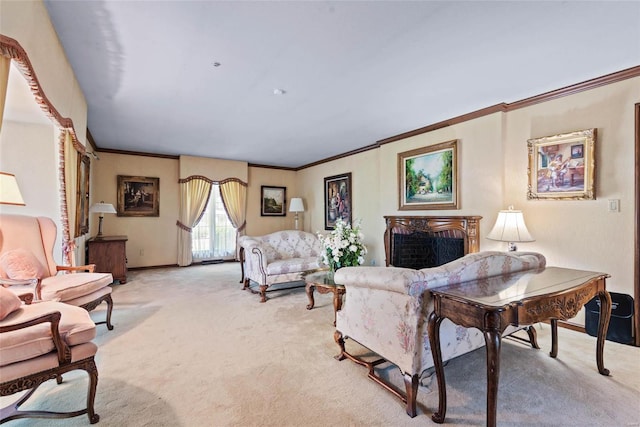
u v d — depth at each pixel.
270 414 1.66
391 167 4.79
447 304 1.53
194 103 3.31
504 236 2.97
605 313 2.04
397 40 2.11
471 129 3.66
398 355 1.71
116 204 5.77
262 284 3.89
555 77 2.69
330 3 1.73
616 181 2.65
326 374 2.08
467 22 1.91
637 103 2.54
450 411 1.69
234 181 6.86
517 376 2.04
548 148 3.05
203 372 2.10
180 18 1.86
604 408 1.71
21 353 1.42
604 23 1.91
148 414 1.65
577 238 2.87
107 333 2.78
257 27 1.96
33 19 1.62
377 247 5.22
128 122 4.00
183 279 5.11
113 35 2.04
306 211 7.39
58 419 1.60
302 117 3.80
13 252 2.46
